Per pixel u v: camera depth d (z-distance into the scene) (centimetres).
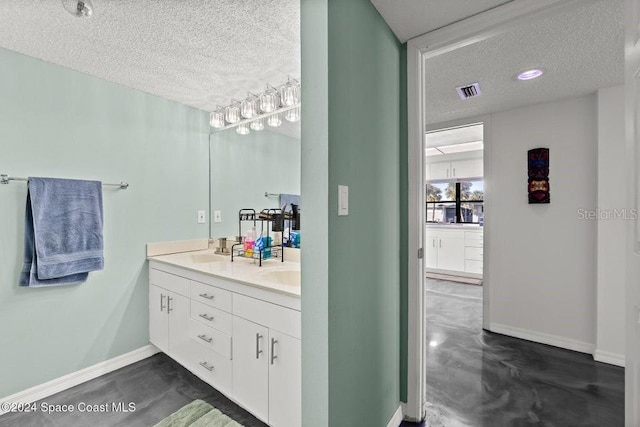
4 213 170
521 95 234
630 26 101
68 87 192
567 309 242
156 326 226
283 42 164
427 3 132
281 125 231
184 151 255
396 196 160
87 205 195
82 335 200
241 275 169
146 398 182
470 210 550
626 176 104
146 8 135
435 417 164
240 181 256
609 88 216
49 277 179
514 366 214
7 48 169
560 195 244
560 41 160
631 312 102
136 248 227
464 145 491
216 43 165
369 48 129
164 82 213
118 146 215
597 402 174
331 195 103
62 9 136
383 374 145
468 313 323
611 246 217
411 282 164
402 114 164
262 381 149
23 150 176
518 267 263
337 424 108
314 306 105
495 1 131
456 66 187
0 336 170
